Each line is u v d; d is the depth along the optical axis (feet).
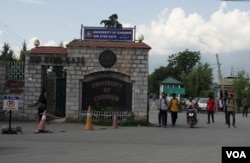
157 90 385.09
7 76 90.43
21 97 90.22
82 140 58.23
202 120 116.16
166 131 74.69
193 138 62.75
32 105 90.07
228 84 288.92
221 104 192.03
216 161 40.68
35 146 50.96
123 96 90.43
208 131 76.07
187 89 298.15
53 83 94.12
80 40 91.20
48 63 90.27
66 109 90.02
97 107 89.81
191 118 86.69
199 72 297.74
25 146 50.83
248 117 141.38
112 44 90.53
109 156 43.42
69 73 90.27
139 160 40.96
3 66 90.17
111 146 51.75
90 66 90.38
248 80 260.83
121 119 88.94
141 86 90.38
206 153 46.01
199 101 175.83
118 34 91.45
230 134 70.18
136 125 88.12
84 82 90.58
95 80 90.68
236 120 119.65
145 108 90.17
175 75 383.65
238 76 262.47
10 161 40.14
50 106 93.04
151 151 47.32
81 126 81.25
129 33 91.40
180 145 53.72
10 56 200.13
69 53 90.33
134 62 90.43
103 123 87.10
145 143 55.72
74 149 48.62
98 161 40.34
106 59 90.17
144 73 90.33
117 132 70.85
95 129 76.38
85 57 90.38
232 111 89.71
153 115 141.38
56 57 90.27
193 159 41.81
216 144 55.26
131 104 90.48
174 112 89.20
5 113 89.66
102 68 90.07
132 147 50.96
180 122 104.78
